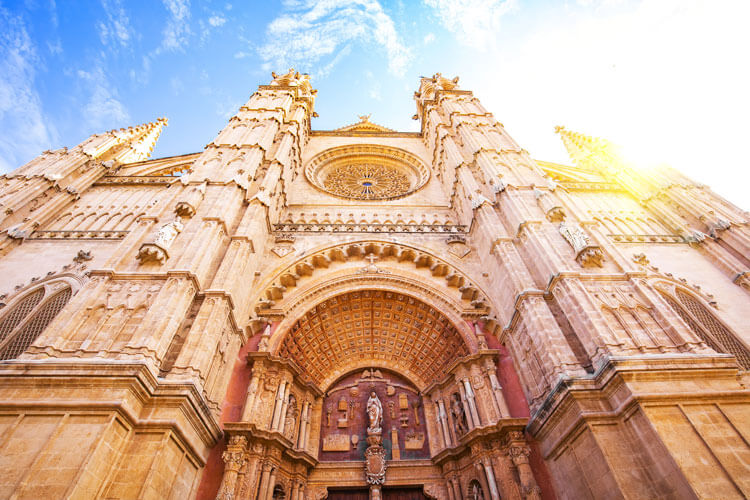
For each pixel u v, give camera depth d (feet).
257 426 48.62
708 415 35.29
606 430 36.99
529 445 47.24
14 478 28.73
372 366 71.31
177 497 37.09
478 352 56.65
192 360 41.73
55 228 76.28
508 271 57.26
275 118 94.99
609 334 43.06
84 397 33.88
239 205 67.05
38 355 36.81
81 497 28.81
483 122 99.71
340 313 68.85
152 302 44.88
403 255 73.15
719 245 76.64
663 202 91.04
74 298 43.98
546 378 45.91
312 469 56.18
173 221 55.98
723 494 29.78
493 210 69.62
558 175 112.88
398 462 57.93
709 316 64.90
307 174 103.35
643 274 51.39
